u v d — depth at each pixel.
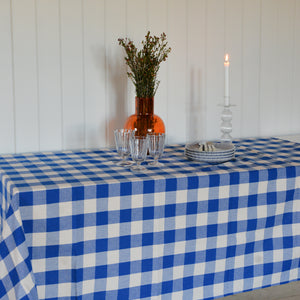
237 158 2.23
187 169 2.03
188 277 2.01
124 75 2.54
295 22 2.90
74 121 2.49
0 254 1.72
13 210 1.71
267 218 2.10
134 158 2.01
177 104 2.68
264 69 2.86
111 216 1.84
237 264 2.09
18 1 2.30
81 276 1.84
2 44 2.30
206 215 1.98
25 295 1.69
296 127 3.02
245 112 2.86
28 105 2.39
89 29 2.44
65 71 2.43
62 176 1.91
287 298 2.38
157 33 2.58
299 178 2.11
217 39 2.71
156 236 1.92
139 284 1.94
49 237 1.77
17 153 2.41
